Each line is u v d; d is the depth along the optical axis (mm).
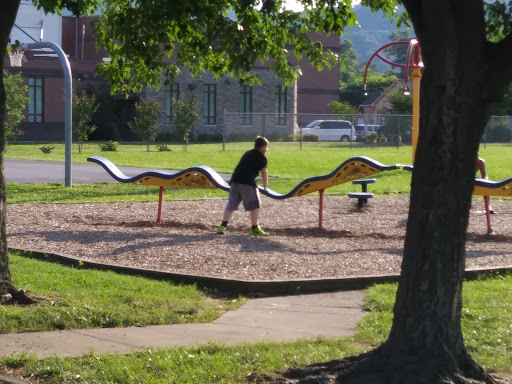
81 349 7164
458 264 5910
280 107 64875
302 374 6195
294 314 8969
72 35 63281
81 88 58781
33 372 6441
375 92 92875
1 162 9055
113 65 12500
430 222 5859
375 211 19078
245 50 10883
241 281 10180
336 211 18875
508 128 53344
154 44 10969
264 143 14531
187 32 11359
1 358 6789
